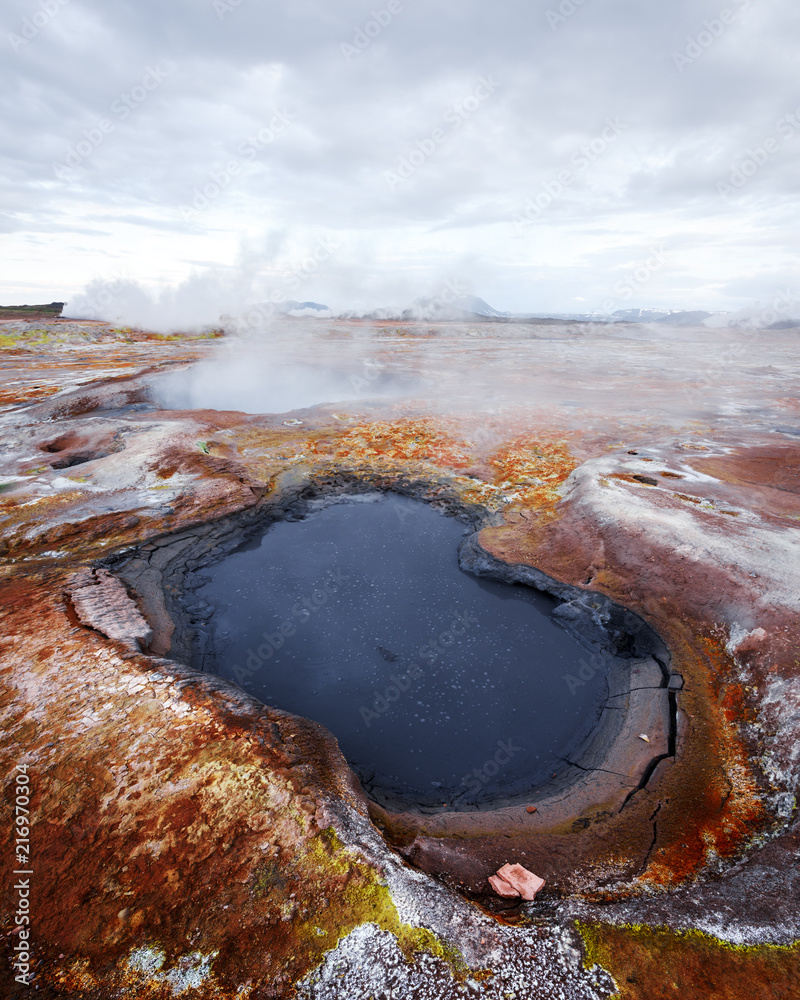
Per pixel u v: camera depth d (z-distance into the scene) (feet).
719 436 72.28
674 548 37.91
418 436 75.66
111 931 16.26
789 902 17.20
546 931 16.51
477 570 44.70
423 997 14.46
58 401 93.04
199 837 18.88
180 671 27.48
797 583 32.40
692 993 14.69
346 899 16.96
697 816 21.98
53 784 20.90
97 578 37.76
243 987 14.73
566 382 118.42
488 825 23.13
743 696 27.53
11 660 27.99
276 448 70.03
